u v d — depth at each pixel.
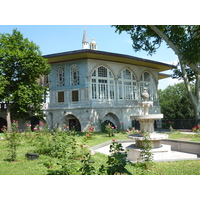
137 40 22.88
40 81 31.55
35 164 7.76
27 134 16.34
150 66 34.06
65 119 28.42
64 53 26.34
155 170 7.39
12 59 22.75
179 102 43.41
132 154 10.99
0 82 21.56
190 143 11.79
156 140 10.69
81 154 9.33
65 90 28.64
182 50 17.48
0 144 13.31
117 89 30.06
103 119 28.53
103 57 27.95
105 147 13.55
